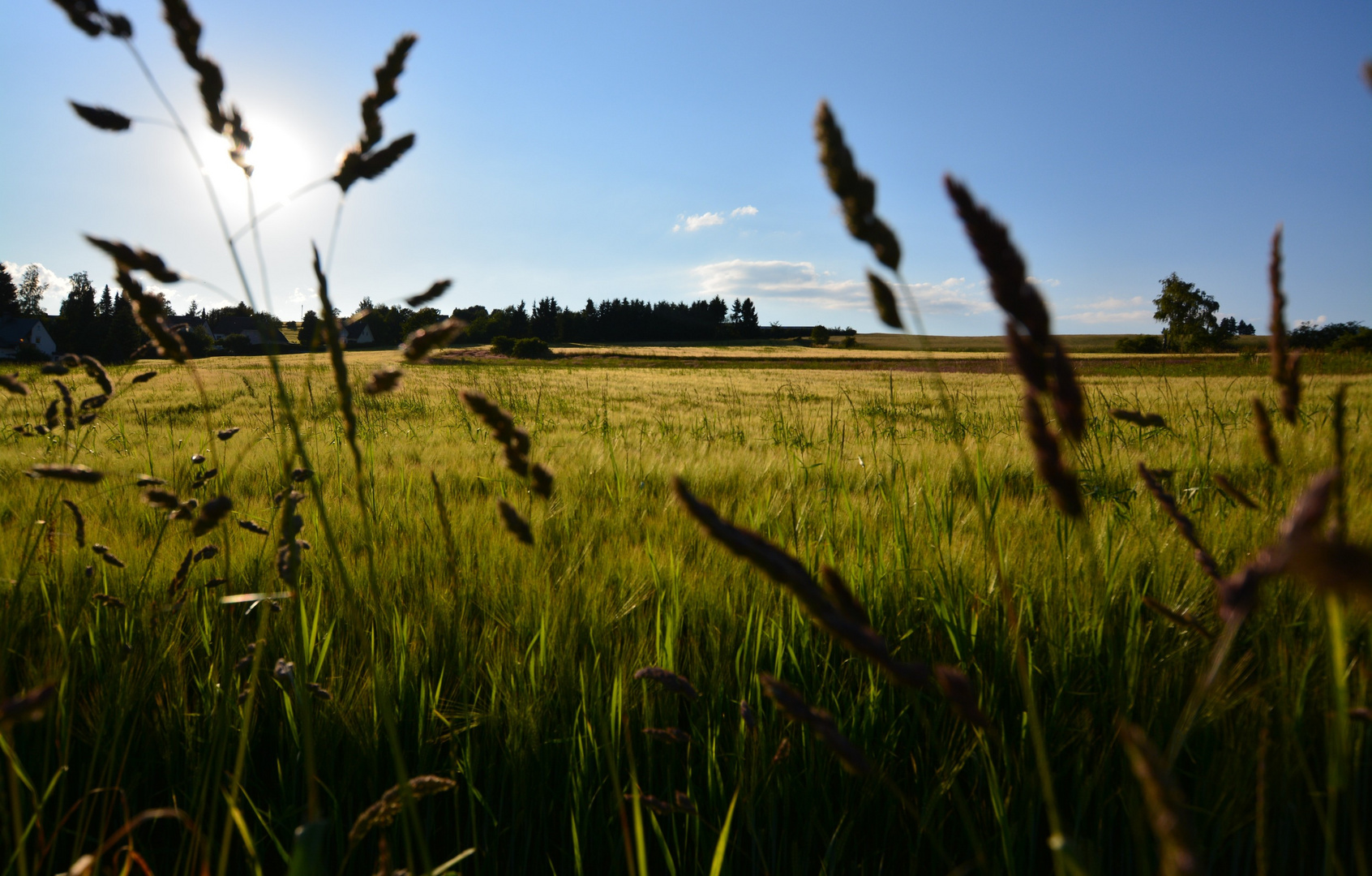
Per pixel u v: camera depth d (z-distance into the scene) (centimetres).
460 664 218
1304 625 183
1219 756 171
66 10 82
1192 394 1150
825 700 196
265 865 176
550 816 189
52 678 189
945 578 234
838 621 54
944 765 172
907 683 54
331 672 210
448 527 128
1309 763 159
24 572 195
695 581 268
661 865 174
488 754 193
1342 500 68
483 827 183
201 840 139
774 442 861
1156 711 184
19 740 184
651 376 3772
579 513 388
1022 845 164
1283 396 81
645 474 535
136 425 887
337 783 186
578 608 239
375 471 530
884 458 536
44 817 171
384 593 258
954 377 2653
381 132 93
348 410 99
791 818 183
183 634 228
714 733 187
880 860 176
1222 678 185
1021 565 253
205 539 295
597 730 187
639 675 125
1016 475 501
